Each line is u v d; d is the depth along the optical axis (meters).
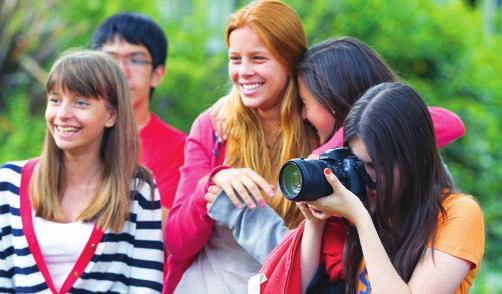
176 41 21.14
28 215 8.94
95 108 9.12
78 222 8.95
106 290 8.89
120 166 9.17
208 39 21.77
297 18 9.00
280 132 9.09
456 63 21.25
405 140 7.24
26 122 19.97
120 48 11.35
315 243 7.73
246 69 8.89
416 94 7.41
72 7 21.48
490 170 20.33
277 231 8.52
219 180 8.64
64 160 9.17
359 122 7.30
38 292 8.73
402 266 7.23
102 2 21.45
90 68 9.13
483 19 23.42
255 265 8.88
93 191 9.16
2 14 20.91
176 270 9.18
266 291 7.79
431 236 7.23
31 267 8.80
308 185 7.03
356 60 8.66
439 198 7.35
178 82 20.55
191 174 9.16
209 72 20.84
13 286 8.90
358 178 7.26
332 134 8.70
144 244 9.11
